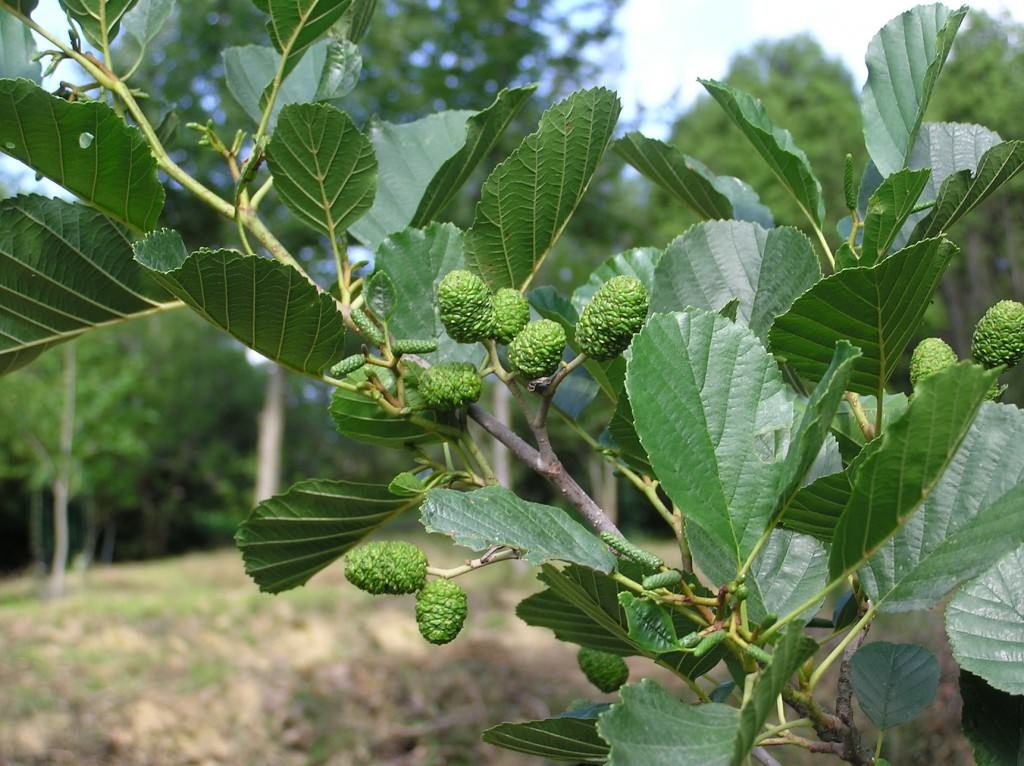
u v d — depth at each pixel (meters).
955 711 0.91
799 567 0.28
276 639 2.27
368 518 0.31
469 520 0.23
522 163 0.28
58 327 0.31
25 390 3.30
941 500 0.24
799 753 0.91
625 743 0.19
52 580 3.65
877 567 0.24
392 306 0.27
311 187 0.29
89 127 0.27
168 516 5.34
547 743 0.26
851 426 0.31
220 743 1.51
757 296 0.30
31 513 4.49
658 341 0.24
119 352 4.35
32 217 0.29
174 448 5.35
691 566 0.28
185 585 3.68
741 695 0.29
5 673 1.85
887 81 0.31
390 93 3.08
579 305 0.35
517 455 0.27
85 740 1.47
